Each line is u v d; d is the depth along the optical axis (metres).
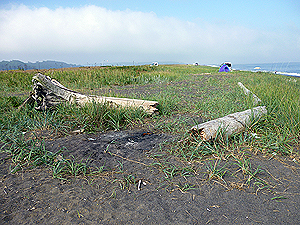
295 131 3.67
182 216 1.91
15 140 3.41
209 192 2.28
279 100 5.30
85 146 3.50
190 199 2.16
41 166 2.85
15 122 4.63
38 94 5.21
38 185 2.41
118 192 2.29
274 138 3.51
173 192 2.29
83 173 2.67
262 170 2.67
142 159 3.09
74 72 15.58
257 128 4.00
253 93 7.29
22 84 12.09
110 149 3.42
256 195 2.21
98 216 1.92
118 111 4.98
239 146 3.37
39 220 1.86
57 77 13.38
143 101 5.34
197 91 9.60
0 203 2.08
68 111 4.94
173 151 3.34
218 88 10.41
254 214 1.93
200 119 5.17
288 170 2.70
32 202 2.11
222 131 3.49
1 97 7.14
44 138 3.84
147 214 1.94
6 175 2.61
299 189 2.30
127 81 13.66
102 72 15.99
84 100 5.34
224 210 1.99
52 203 2.10
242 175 2.59
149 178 2.58
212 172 2.62
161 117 5.36
